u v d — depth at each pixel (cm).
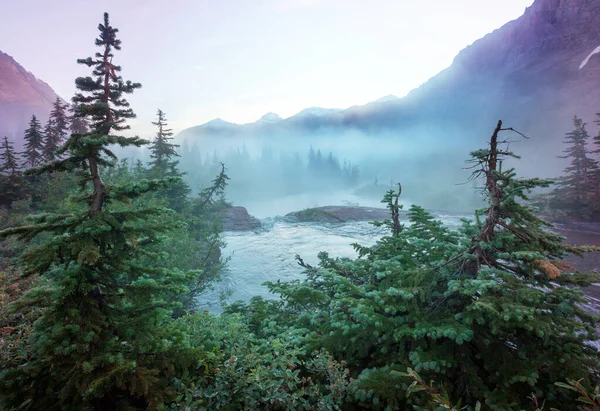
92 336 343
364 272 680
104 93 436
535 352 443
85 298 381
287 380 409
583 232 2958
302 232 3822
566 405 403
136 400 407
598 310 1127
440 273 538
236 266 2314
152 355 416
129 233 408
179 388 397
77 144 403
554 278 444
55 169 403
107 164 436
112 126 439
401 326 484
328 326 596
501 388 415
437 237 643
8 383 337
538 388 425
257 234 3650
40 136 3500
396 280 567
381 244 740
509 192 494
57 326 337
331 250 2867
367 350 522
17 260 354
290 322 695
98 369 356
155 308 438
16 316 550
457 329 433
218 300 1602
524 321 413
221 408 383
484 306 407
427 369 418
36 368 341
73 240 367
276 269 2252
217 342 502
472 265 534
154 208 438
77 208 819
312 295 671
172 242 1142
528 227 502
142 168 2975
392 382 417
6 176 2631
